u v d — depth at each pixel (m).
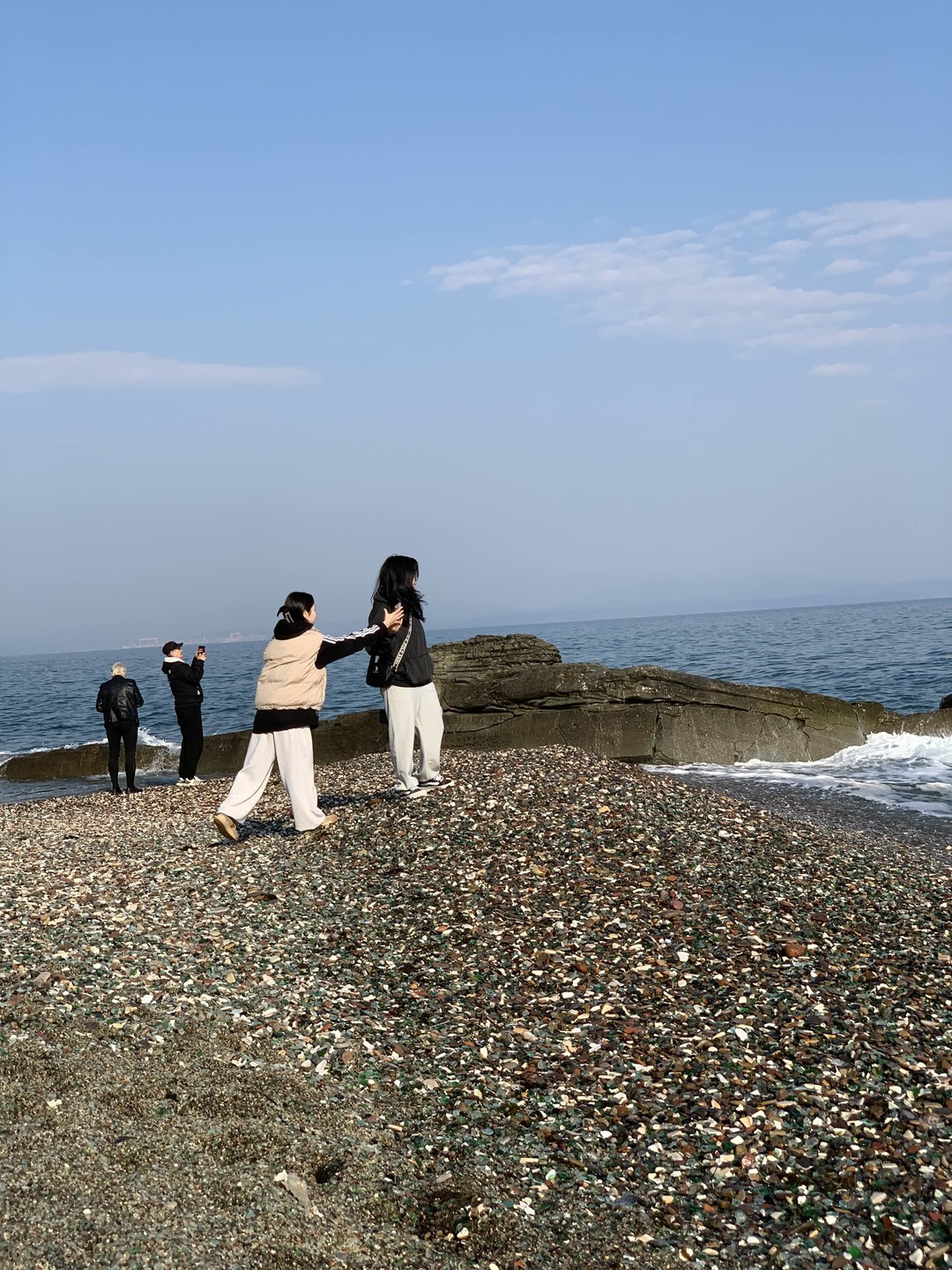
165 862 8.94
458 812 9.55
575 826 8.97
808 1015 5.58
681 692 20.20
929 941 6.73
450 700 21.66
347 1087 4.83
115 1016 5.25
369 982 6.13
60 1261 3.29
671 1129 4.57
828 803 13.95
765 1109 4.69
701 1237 3.87
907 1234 3.84
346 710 36.19
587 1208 4.02
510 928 6.93
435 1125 4.56
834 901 7.47
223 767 21.45
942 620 103.00
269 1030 5.31
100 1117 4.19
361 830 9.39
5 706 51.50
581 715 20.36
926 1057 5.08
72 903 7.41
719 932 6.80
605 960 6.39
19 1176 3.71
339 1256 3.56
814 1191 4.11
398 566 10.20
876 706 20.67
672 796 10.11
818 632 86.38
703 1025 5.51
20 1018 5.12
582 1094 4.86
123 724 16.55
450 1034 5.45
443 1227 3.85
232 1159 4.03
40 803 15.62
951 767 17.75
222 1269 3.37
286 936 6.83
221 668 86.00
